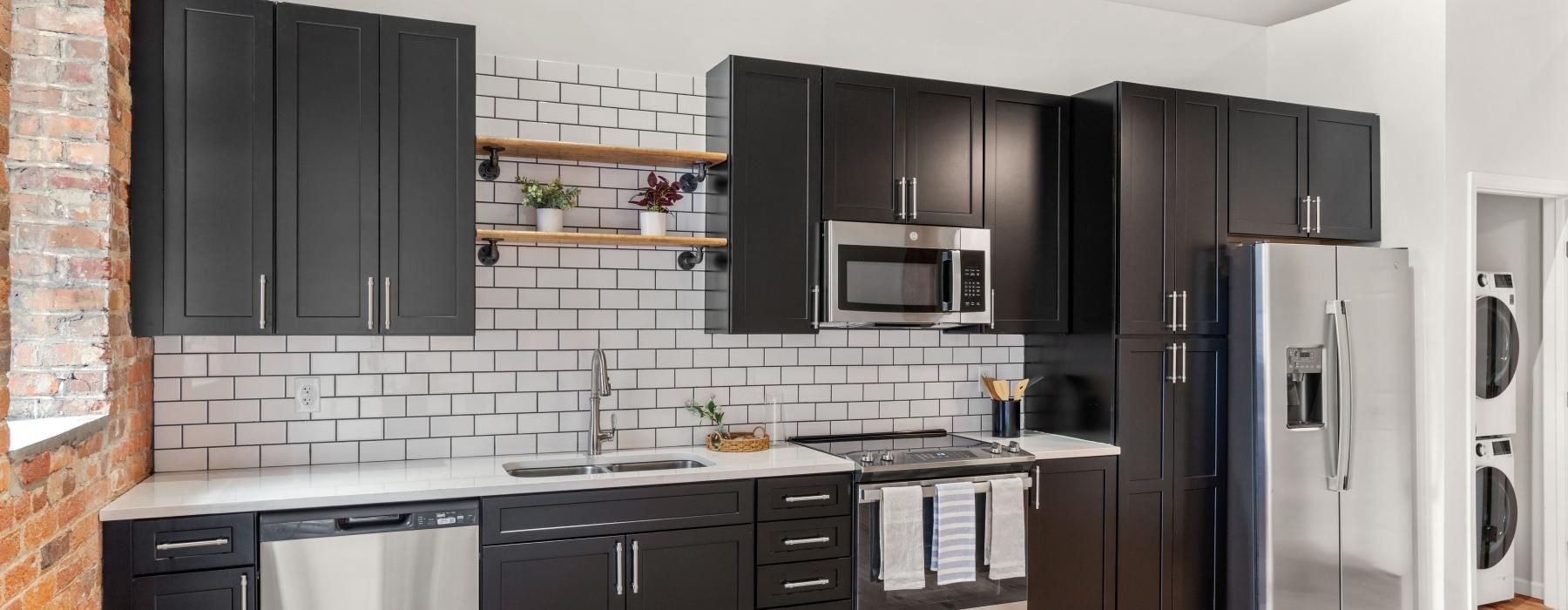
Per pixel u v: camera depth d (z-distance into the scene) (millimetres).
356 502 2809
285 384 3305
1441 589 4180
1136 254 3928
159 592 2613
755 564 3328
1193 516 4059
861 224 3668
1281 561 3910
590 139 3674
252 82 2926
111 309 2633
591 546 3084
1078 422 4129
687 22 3828
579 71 3662
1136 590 3941
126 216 2787
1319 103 4707
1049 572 3773
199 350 3205
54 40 2564
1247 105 4188
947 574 3504
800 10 4023
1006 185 3998
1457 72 4172
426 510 2887
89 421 2449
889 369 4230
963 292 3822
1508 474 4570
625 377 3756
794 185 3615
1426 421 4234
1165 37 4766
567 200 3430
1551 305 4574
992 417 4297
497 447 3578
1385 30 4391
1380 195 4434
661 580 3180
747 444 3672
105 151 2605
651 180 3590
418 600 2875
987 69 4387
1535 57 4414
